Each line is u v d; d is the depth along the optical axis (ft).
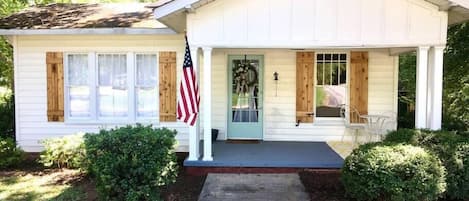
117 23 27.91
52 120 28.71
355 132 29.35
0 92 45.19
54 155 22.97
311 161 22.97
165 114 28.60
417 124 22.11
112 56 28.66
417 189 15.70
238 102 30.86
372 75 29.99
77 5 34.22
